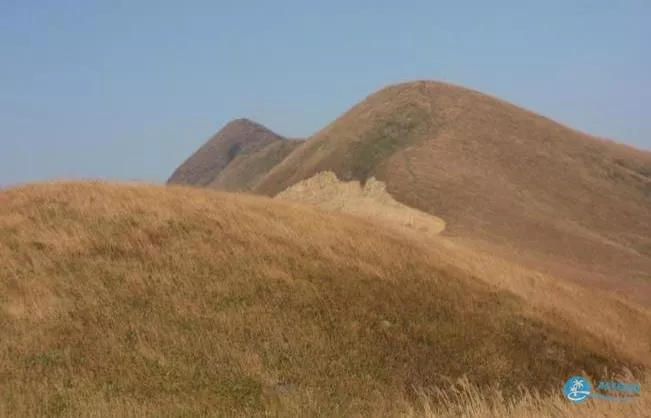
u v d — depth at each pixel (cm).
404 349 1547
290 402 1191
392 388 1348
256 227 1997
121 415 1040
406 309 1747
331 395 1271
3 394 1088
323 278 1791
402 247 2188
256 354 1374
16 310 1400
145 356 1290
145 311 1472
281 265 1806
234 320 1498
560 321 2023
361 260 1967
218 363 1318
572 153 8812
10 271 1549
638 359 1959
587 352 1819
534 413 1025
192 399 1160
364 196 7025
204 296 1579
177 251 1762
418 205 6369
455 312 1806
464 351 1603
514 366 1588
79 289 1515
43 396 1094
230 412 1133
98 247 1719
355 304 1697
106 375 1205
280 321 1537
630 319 2712
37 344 1287
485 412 1071
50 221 1819
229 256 1786
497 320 1834
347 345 1507
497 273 2362
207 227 1927
